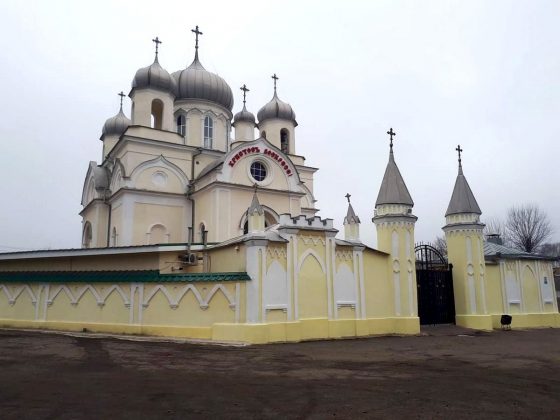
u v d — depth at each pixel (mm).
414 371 11891
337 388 9711
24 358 13141
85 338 18188
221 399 8711
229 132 37438
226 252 20453
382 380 10625
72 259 23578
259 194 28844
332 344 17625
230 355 14289
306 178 37562
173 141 31812
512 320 26672
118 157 31609
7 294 23297
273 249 18547
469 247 25656
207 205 28469
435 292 25188
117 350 14984
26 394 8922
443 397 9070
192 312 18344
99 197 32906
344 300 20578
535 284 28266
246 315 17500
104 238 32375
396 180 24047
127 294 19875
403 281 22625
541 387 10109
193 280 18469
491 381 10703
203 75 36312
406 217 23234
